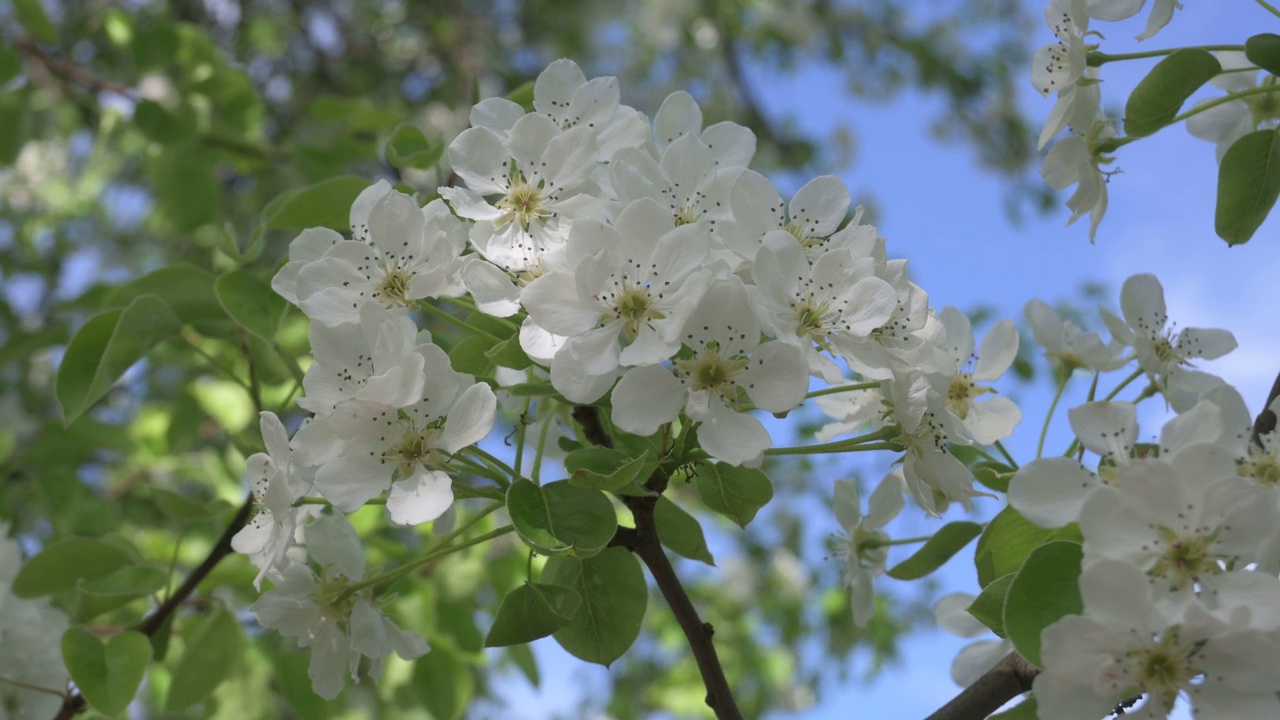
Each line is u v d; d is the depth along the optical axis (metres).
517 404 0.46
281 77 1.42
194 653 0.50
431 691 0.57
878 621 1.32
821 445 0.41
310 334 0.40
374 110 0.69
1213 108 0.47
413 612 0.57
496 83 1.50
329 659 0.42
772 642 1.34
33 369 1.08
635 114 0.43
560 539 0.38
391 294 0.40
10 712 0.51
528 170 0.41
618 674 1.37
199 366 0.70
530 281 0.40
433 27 1.46
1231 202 0.44
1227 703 0.35
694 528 0.44
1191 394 0.44
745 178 0.40
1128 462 0.38
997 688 0.40
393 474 0.39
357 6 1.50
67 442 0.67
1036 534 0.40
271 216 0.47
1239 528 0.36
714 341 0.39
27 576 0.49
